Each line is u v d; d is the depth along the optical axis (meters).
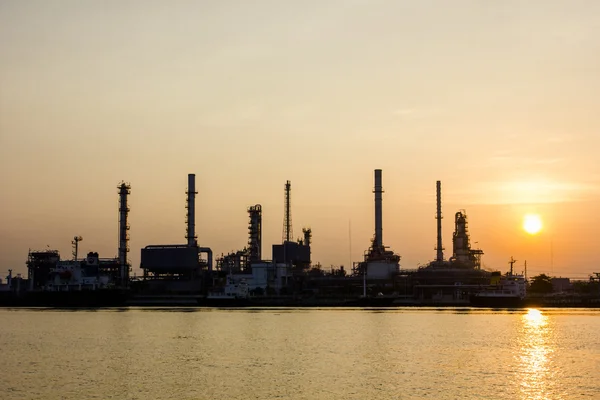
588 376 120.69
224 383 112.88
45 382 114.38
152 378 117.50
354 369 127.00
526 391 107.38
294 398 102.00
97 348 160.62
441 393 105.56
